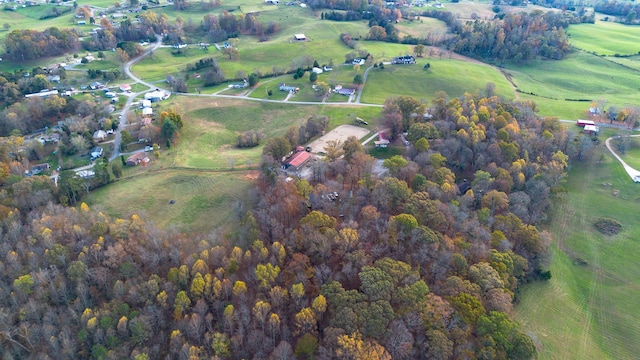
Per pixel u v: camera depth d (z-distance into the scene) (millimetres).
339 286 106562
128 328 107625
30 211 146500
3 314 109812
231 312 106625
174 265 123688
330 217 130250
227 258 120750
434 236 119375
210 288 111938
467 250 122500
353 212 137750
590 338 115688
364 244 121688
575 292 130375
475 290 108312
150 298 113125
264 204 142000
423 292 104688
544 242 135875
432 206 131625
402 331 97625
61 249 122125
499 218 138375
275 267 114500
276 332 104812
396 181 141000
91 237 128375
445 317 101375
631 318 122125
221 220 149500
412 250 120188
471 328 101875
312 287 112562
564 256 144000
